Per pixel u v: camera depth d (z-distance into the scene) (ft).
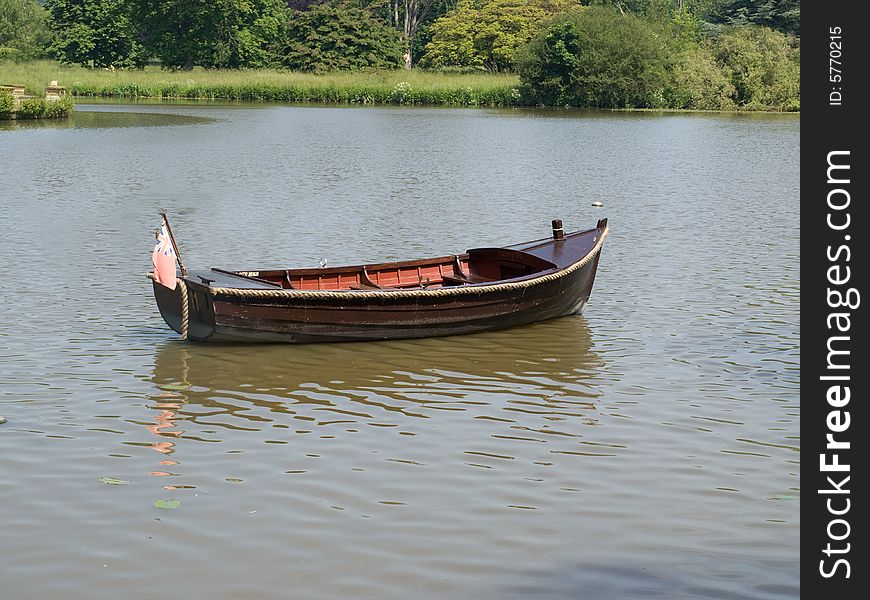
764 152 143.33
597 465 34.04
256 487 31.96
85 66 326.24
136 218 80.02
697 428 37.52
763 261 67.15
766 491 32.24
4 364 43.45
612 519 30.14
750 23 321.93
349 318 47.44
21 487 31.63
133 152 126.62
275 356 45.60
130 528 29.14
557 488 32.19
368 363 45.01
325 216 83.15
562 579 26.71
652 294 57.88
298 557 27.66
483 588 26.22
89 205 85.76
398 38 335.88
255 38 337.11
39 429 36.40
